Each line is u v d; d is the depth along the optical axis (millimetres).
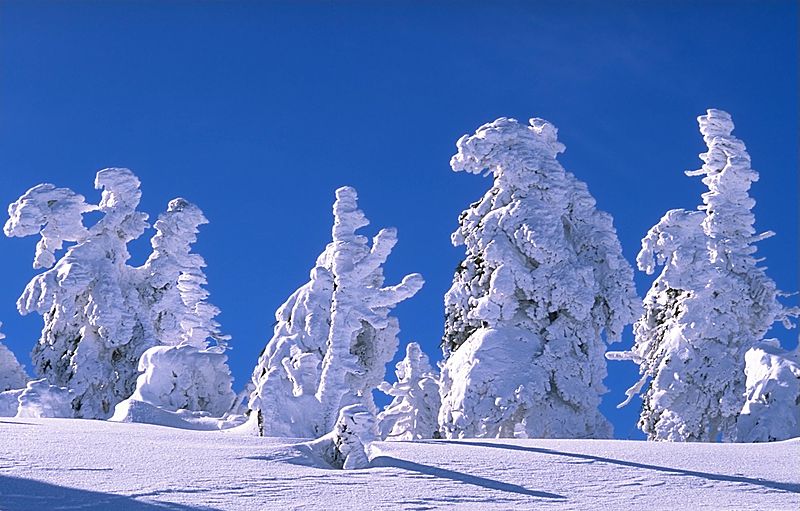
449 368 35406
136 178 44625
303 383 27203
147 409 32375
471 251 36625
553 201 36250
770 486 17266
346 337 27812
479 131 36938
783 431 30062
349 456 19422
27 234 41781
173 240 46188
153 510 13711
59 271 41500
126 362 41938
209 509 13961
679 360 36219
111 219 43594
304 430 25422
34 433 20781
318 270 34125
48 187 43094
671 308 37781
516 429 34469
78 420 26422
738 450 21641
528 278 35094
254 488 15664
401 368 39531
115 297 41531
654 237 37062
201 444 20656
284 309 35250
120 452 18297
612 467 18656
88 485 15133
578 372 34531
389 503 14969
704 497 16234
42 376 41219
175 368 35062
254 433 26656
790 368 30953
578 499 15820
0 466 16266
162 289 45312
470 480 17125
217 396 35750
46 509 13523
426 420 38375
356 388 39000
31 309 41156
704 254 36594
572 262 35469
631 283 36250
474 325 36062
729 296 36375
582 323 35219
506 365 34094
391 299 29359
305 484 16219
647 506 15383
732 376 35656
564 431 33969
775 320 36469
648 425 36812
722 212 37438
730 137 38438
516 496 15906
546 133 37406
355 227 30047
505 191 36625
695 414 35812
